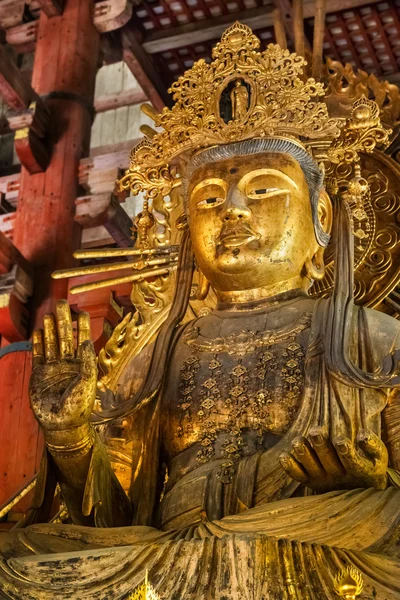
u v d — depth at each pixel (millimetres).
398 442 5094
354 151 5820
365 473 4582
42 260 10531
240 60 5953
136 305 6426
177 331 5801
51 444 4812
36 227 10781
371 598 3990
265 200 5617
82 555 4266
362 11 10695
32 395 4734
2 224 11531
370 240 6566
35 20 12336
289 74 5879
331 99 7359
